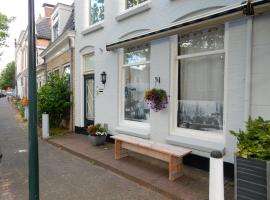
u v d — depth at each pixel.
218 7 4.89
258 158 3.23
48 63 14.86
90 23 9.22
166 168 5.36
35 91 2.96
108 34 7.86
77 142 8.05
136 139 5.79
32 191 2.98
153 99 5.84
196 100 5.62
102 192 4.43
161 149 4.88
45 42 19.33
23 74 31.84
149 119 6.68
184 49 5.82
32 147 2.96
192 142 5.33
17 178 5.19
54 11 13.87
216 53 5.15
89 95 9.37
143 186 4.66
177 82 5.90
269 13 4.17
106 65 7.97
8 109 23.83
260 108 4.32
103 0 8.45
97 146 7.43
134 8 6.73
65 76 10.70
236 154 3.42
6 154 7.05
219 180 3.21
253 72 4.39
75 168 5.73
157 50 6.11
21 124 13.50
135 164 5.65
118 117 7.55
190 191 4.23
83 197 4.25
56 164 6.04
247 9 3.85
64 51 11.10
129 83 7.38
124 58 7.52
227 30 4.82
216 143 5.01
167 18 5.90
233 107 4.72
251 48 4.37
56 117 10.62
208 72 5.39
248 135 3.47
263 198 3.17
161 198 4.18
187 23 4.72
